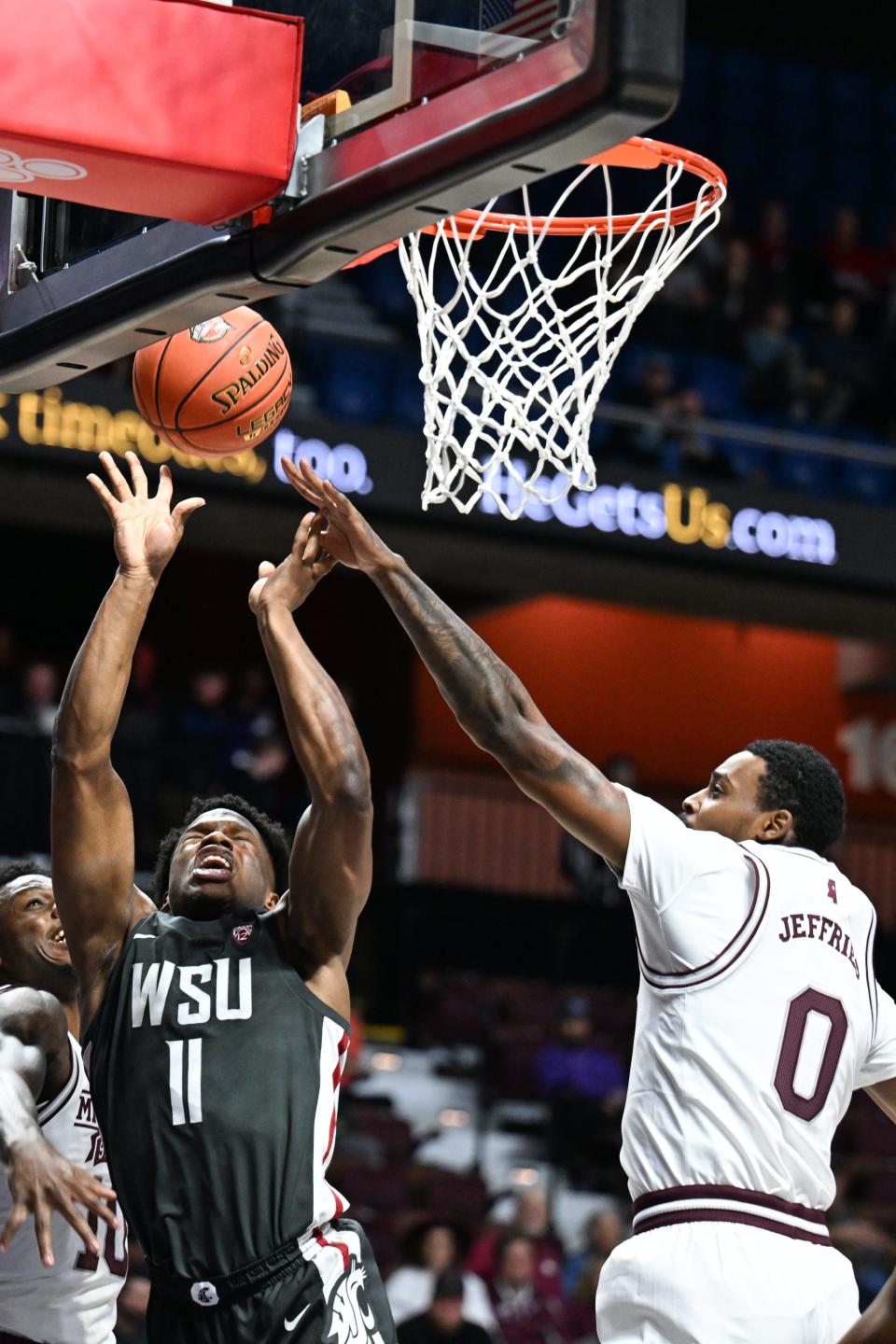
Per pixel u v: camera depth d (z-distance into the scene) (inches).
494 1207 406.6
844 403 588.7
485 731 124.3
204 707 527.5
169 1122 119.9
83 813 125.6
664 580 514.9
